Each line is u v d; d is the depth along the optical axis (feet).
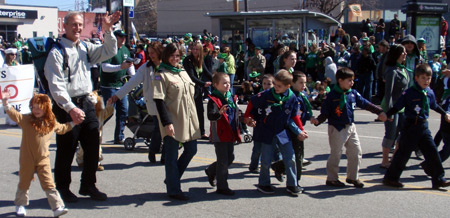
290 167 19.06
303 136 18.93
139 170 23.18
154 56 20.66
